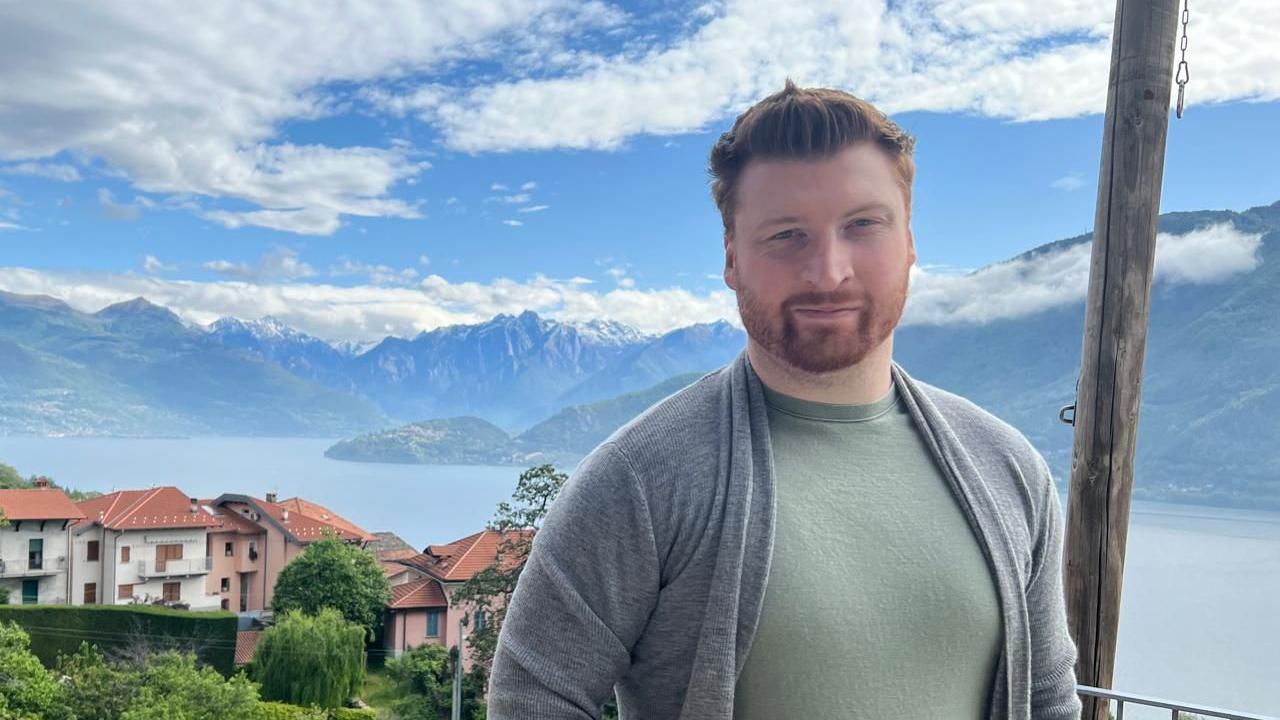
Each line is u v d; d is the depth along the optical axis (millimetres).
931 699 1005
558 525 1056
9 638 18641
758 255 1035
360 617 31484
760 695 974
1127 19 3596
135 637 29141
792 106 1009
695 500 1013
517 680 1042
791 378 1077
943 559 1023
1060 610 1199
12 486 48250
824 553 995
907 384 1146
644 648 1035
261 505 41500
